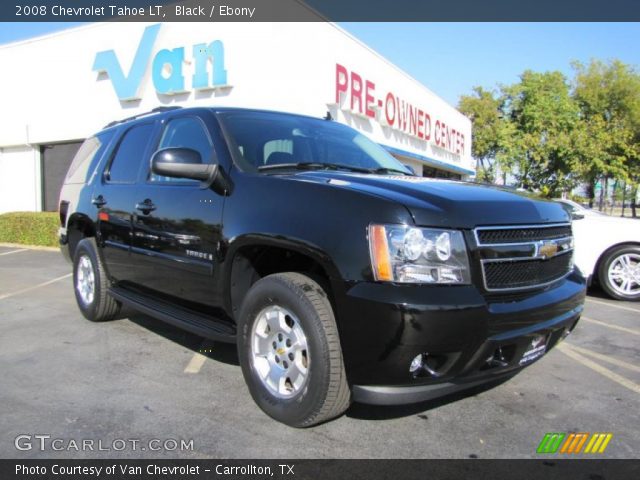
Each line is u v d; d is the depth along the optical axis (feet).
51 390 11.54
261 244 9.96
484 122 101.14
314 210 9.31
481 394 11.66
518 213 9.63
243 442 9.28
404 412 10.59
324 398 8.91
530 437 9.66
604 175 105.19
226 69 37.29
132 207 13.98
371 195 8.96
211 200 11.27
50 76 49.16
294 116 14.17
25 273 28.09
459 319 8.22
